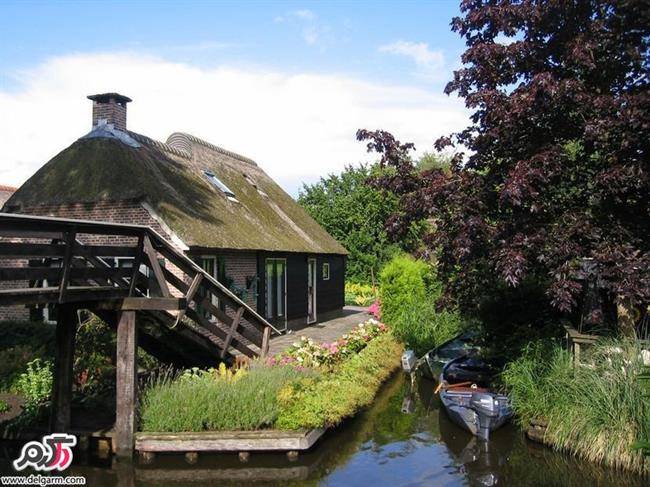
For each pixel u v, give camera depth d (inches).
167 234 531.2
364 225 1364.4
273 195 927.7
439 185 367.2
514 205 335.0
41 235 289.4
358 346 554.6
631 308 363.9
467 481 309.6
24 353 485.7
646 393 310.5
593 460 316.8
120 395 333.4
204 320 401.1
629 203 353.1
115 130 621.3
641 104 308.3
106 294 326.6
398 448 364.5
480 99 354.3
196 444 327.9
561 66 363.3
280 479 314.0
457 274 407.2
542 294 454.9
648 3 320.5
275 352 596.4
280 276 751.7
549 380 361.4
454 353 543.5
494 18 362.3
